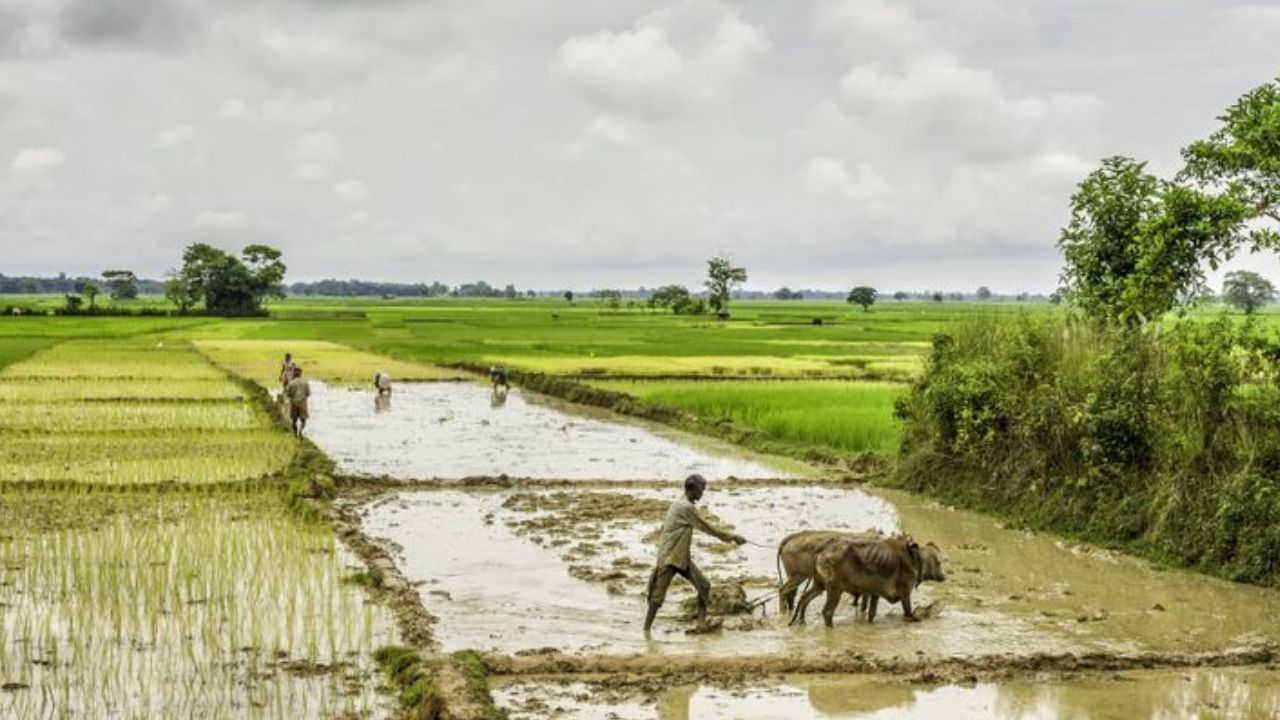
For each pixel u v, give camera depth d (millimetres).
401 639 11125
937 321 116938
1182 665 11016
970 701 9938
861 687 10242
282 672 10086
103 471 20797
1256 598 13570
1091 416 17000
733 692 10062
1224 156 17797
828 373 46969
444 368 53625
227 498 18328
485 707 9109
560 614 12375
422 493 20203
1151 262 18609
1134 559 15570
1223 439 15688
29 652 10484
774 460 25406
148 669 10109
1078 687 10352
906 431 22062
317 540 15141
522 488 20953
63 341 68500
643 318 128750
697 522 11828
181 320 116250
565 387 41062
